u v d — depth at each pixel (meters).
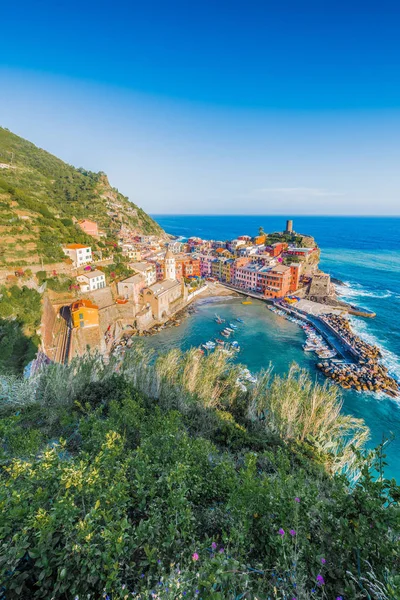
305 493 8.86
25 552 6.53
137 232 189.88
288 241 166.25
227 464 12.16
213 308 100.75
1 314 46.78
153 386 31.91
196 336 78.00
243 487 9.15
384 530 6.51
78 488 8.14
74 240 90.25
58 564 6.29
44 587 6.30
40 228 79.69
